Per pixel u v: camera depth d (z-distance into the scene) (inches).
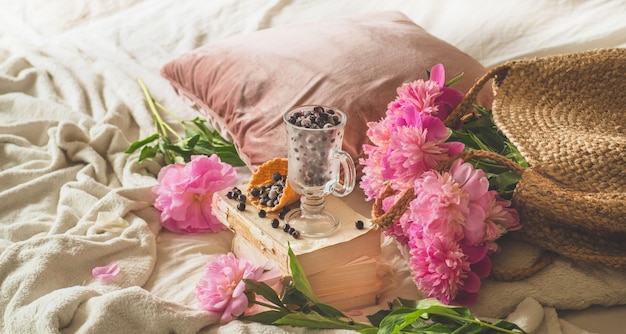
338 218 52.8
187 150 64.8
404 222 51.0
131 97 72.8
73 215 58.5
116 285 52.5
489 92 63.9
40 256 52.7
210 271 50.3
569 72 57.6
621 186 51.0
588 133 54.5
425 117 50.7
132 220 57.8
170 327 48.6
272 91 64.2
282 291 49.8
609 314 50.7
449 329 46.9
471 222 49.0
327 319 47.7
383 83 61.7
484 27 74.2
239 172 64.7
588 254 50.6
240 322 48.7
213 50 70.4
